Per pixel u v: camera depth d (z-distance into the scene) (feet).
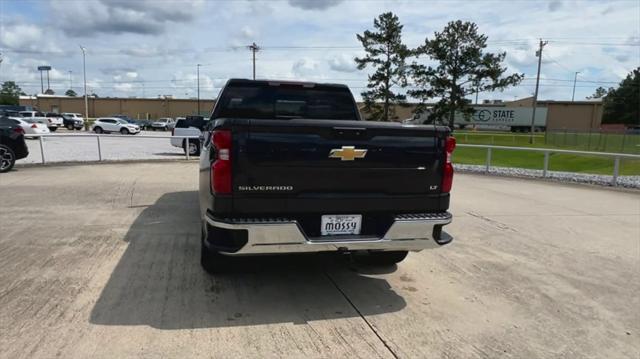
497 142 140.05
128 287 13.39
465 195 31.91
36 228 19.71
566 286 14.73
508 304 13.17
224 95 17.79
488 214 25.43
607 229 22.39
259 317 11.84
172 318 11.55
